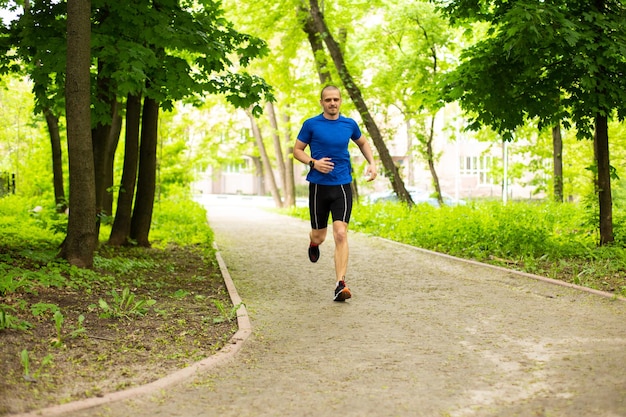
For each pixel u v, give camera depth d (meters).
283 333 5.86
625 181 16.52
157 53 10.79
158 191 23.92
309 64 25.66
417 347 5.26
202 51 10.51
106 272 8.78
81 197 8.45
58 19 10.48
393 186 20.66
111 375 4.35
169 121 23.20
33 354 4.69
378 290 8.24
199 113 26.80
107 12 10.36
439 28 21.73
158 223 18.83
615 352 4.89
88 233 8.52
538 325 5.98
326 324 6.23
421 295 7.80
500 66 11.06
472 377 4.37
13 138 30.20
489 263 10.31
